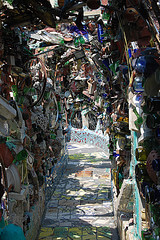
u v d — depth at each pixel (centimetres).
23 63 595
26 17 453
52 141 1133
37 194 775
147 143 353
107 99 907
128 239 543
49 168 1023
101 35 552
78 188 1180
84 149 1992
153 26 284
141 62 295
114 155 698
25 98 678
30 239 658
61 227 820
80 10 439
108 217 883
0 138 432
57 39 677
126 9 325
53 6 405
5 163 459
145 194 320
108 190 1140
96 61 788
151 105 288
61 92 1462
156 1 263
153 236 341
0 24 445
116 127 635
